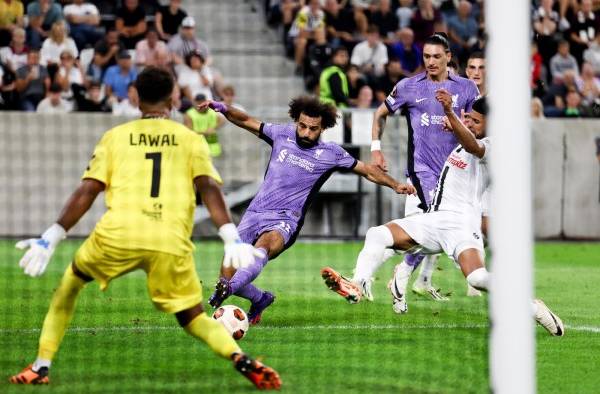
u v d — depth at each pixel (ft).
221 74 201.16
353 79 172.35
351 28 191.21
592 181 170.30
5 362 67.15
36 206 161.48
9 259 133.08
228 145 165.17
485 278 74.43
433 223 78.23
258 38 208.95
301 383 61.52
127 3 182.60
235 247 56.24
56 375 63.31
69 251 145.18
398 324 84.12
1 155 160.35
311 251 148.36
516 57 48.80
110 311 89.61
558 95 184.14
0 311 90.27
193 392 59.00
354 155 164.45
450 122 74.08
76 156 162.20
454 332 80.43
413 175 95.50
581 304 98.48
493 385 48.78
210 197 57.31
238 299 98.63
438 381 62.95
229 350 58.03
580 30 196.03
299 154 83.05
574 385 62.34
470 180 78.02
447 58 95.14
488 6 49.26
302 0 199.00
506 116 48.85
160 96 58.80
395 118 164.76
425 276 98.68
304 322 84.94
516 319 48.49
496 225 48.96
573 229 170.50
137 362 67.72
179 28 184.65
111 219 57.21
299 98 83.15
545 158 169.27
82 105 169.58
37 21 178.40
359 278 80.18
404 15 192.24
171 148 57.98
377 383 62.08
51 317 60.08
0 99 170.19
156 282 57.52
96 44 177.17
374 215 168.25
